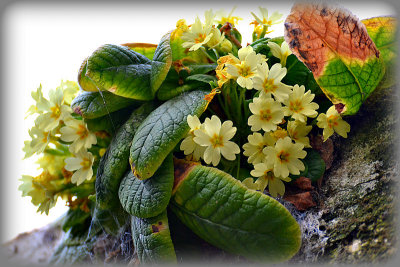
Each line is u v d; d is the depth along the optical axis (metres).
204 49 0.50
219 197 0.44
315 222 0.46
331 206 0.47
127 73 0.49
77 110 0.50
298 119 0.47
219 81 0.46
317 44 0.48
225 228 0.44
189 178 0.45
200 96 0.47
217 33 0.50
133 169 0.45
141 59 0.51
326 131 0.48
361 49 0.49
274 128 0.46
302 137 0.48
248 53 0.47
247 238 0.44
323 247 0.45
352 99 0.49
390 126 0.49
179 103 0.48
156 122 0.47
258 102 0.46
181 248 0.48
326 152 0.50
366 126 0.50
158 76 0.48
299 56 0.47
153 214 0.45
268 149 0.45
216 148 0.45
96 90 0.51
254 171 0.45
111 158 0.49
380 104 0.51
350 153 0.49
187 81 0.50
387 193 0.45
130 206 0.46
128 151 0.48
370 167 0.48
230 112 0.49
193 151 0.47
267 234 0.43
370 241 0.44
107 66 0.49
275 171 0.45
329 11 0.48
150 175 0.45
